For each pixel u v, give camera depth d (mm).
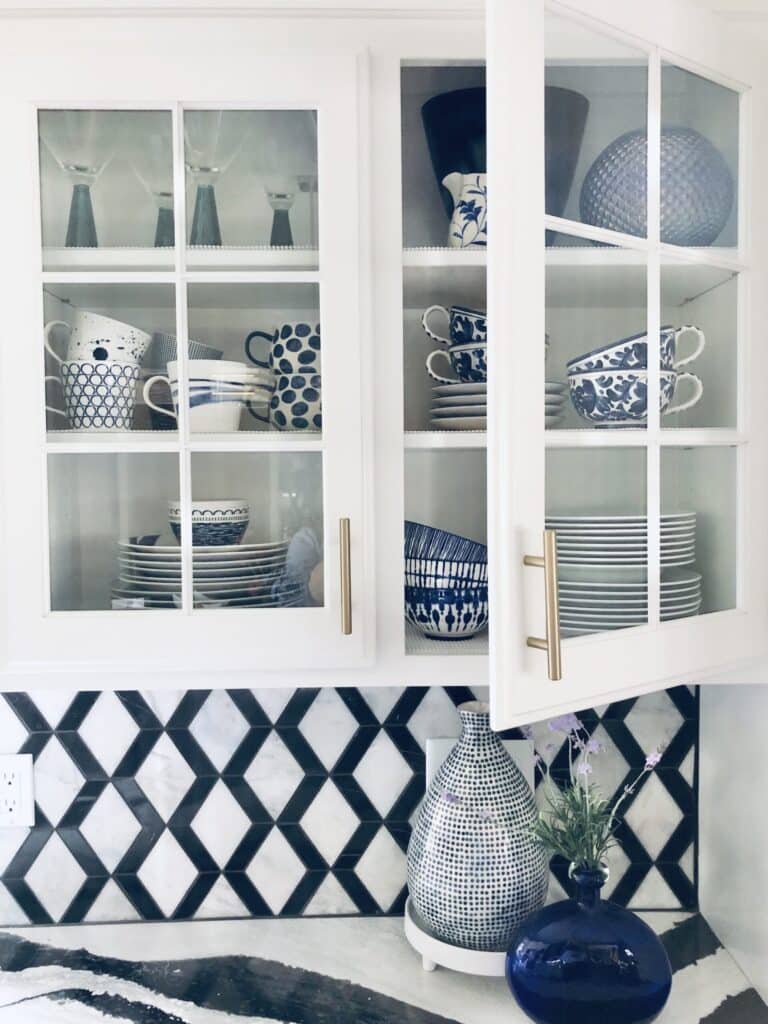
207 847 1305
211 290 1004
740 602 1047
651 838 1343
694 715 1336
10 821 1283
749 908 1148
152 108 980
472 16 1005
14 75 952
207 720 1299
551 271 868
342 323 985
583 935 976
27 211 961
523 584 819
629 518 934
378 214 1009
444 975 1138
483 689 1309
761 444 1032
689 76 966
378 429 1021
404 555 1092
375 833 1313
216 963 1174
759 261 1019
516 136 796
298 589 1007
